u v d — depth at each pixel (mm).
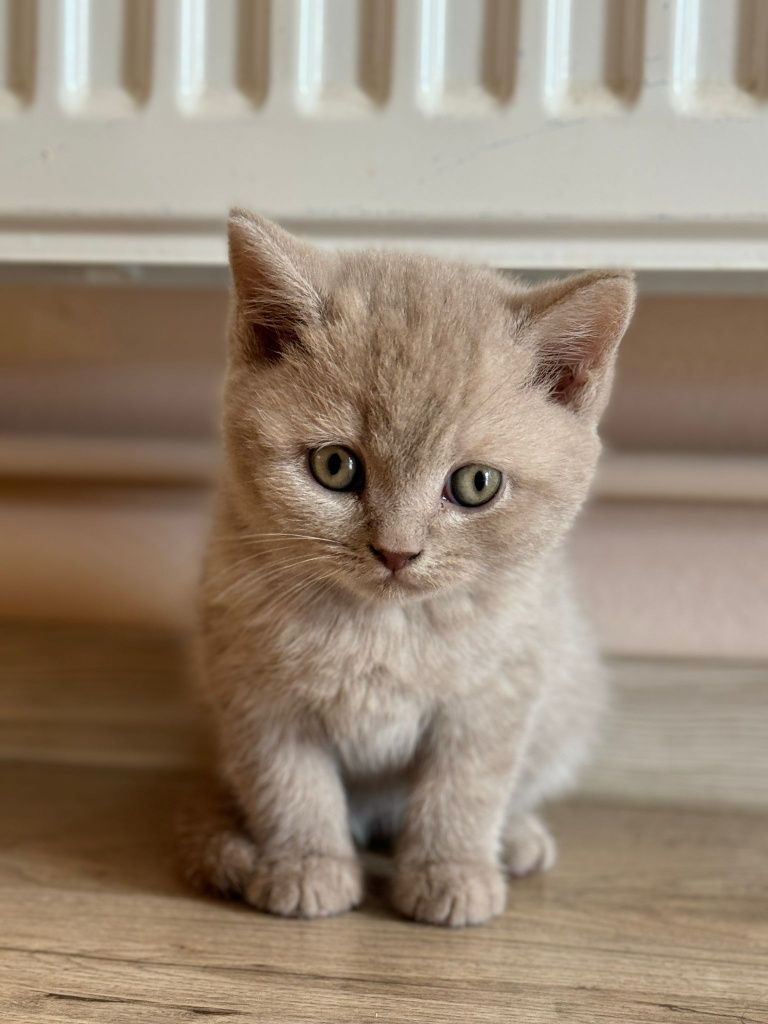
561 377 385
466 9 425
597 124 423
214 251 441
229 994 347
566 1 422
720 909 398
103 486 507
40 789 465
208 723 445
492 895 390
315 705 393
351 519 371
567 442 380
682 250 431
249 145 433
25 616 507
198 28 432
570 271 443
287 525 375
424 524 367
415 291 380
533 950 373
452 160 429
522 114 425
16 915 380
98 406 510
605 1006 349
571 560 495
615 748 478
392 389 366
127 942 368
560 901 401
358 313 374
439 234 437
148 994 346
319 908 386
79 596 509
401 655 387
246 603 392
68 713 491
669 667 476
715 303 485
